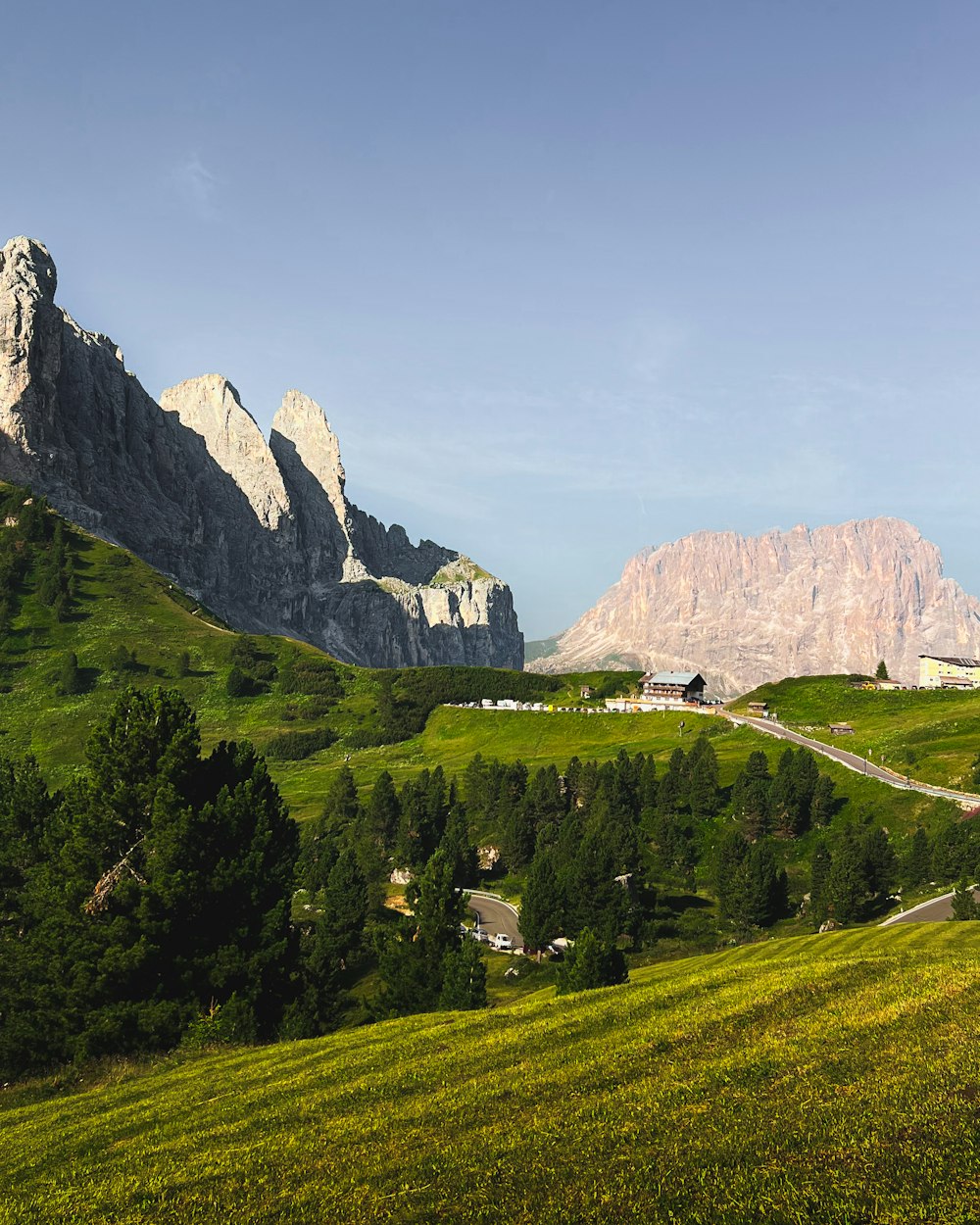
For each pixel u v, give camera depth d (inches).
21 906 2492.6
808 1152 774.5
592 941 2094.0
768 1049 1041.5
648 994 1395.2
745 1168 762.8
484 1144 901.2
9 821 2559.1
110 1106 1294.3
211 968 1916.8
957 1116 797.2
